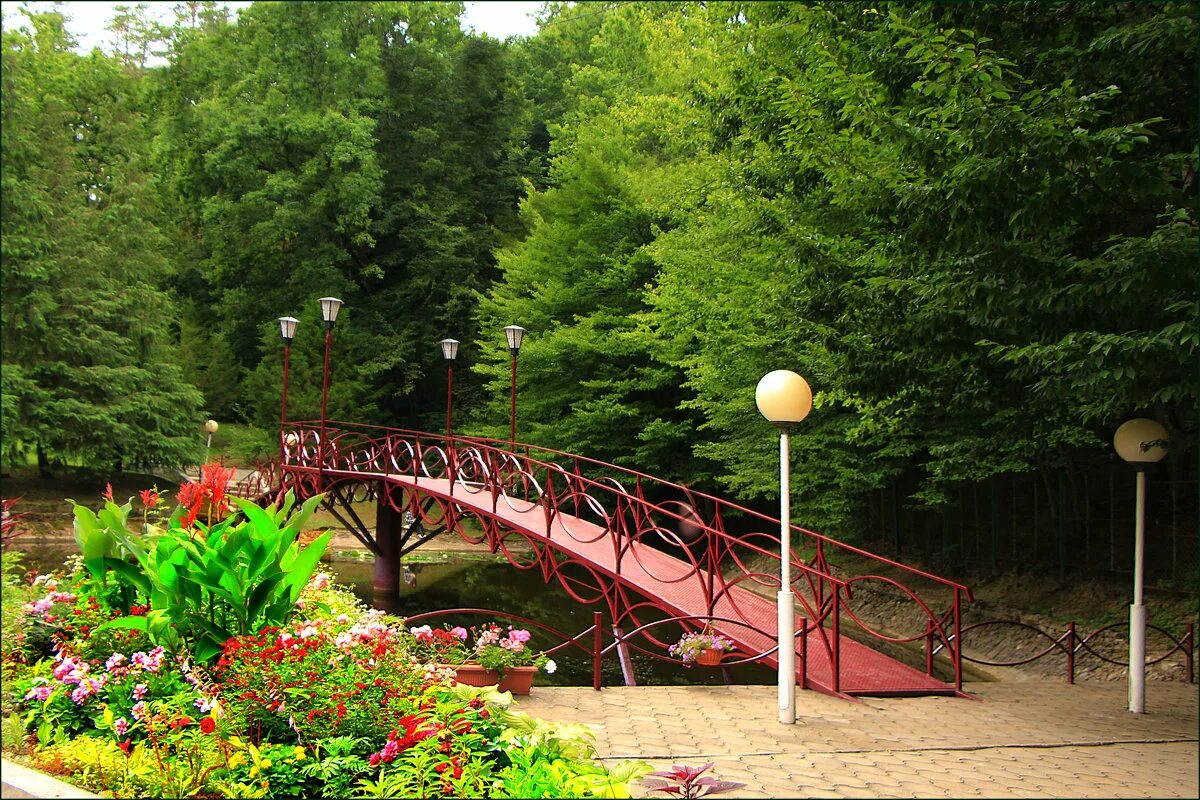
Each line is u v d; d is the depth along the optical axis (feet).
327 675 14.06
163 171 87.40
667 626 45.68
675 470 63.31
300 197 90.58
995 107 17.99
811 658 24.38
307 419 83.56
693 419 62.75
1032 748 16.71
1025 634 37.58
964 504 50.01
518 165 102.73
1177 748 17.11
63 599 17.13
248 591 16.65
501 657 19.98
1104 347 17.26
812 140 28.07
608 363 64.59
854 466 42.47
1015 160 17.89
